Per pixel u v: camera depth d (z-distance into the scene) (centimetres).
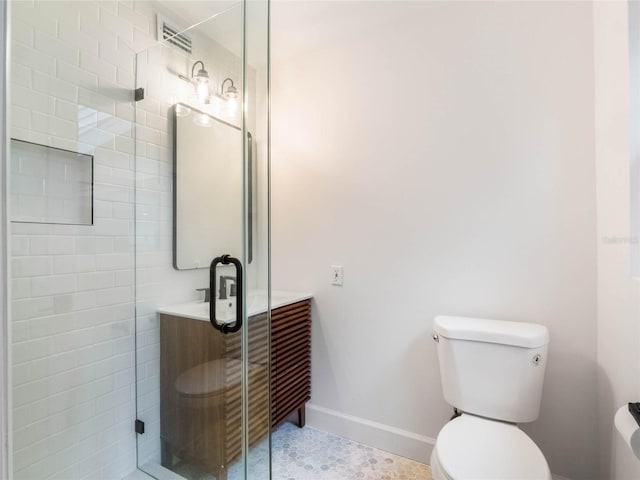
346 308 200
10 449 81
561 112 149
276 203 223
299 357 201
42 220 127
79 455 140
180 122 173
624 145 117
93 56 143
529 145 155
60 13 132
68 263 135
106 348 149
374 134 192
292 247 218
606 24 130
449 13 171
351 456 181
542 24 152
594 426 143
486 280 164
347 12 179
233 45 160
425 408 178
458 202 170
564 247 148
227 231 158
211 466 154
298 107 215
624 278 117
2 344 80
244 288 150
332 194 204
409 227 182
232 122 160
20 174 120
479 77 165
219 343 155
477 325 149
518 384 137
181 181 172
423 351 179
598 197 140
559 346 150
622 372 118
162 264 169
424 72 178
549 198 151
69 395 136
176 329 165
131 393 158
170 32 173
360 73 195
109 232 149
